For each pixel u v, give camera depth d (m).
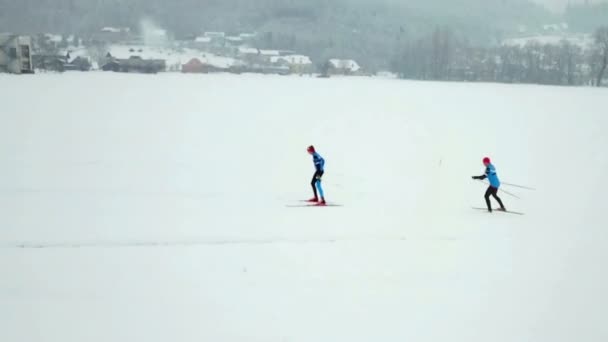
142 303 6.46
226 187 14.33
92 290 6.79
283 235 9.52
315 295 6.86
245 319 6.12
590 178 17.47
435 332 5.95
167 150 20.44
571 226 11.09
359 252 8.71
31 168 15.76
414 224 10.73
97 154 18.83
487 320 6.30
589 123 32.69
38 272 7.32
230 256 8.30
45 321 5.89
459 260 8.47
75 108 31.30
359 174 17.27
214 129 26.33
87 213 10.64
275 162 19.05
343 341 5.68
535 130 29.25
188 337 5.66
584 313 6.57
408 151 22.25
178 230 9.60
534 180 17.05
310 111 35.62
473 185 16.11
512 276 7.80
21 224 9.62
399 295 6.95
